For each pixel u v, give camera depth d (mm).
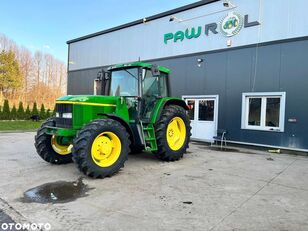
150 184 4426
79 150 4504
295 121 7527
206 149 8148
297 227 2963
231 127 8828
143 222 3061
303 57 7410
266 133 8070
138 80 5855
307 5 7363
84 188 4203
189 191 4098
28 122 17391
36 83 47719
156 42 11125
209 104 9484
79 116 4977
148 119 5953
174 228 2920
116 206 3506
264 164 6062
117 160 4926
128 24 12133
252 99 8453
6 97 38406
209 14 9398
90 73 14383
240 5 8609
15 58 41156
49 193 3967
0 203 3584
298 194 4020
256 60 8273
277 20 7883
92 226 2961
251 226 2979
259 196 3916
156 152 6105
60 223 3025
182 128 6520
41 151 5480
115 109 5469
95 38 14031
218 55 9156
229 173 5195
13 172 5109
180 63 10258
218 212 3338
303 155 7336
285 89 7711
